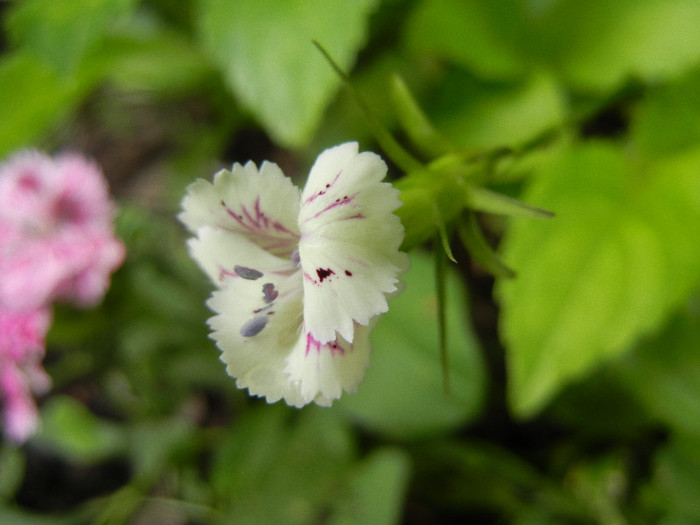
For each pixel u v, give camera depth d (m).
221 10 0.14
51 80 0.17
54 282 0.15
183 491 0.18
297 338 0.09
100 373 0.19
